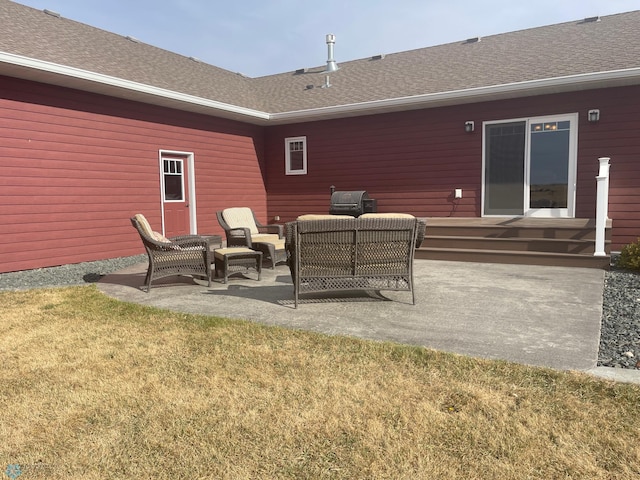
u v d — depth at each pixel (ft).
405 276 15.29
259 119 37.32
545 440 7.00
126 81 26.37
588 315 13.70
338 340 11.51
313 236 14.74
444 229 26.21
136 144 30.09
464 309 14.58
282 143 40.04
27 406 8.39
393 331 12.32
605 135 27.12
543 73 28.12
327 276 15.06
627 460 6.48
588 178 27.81
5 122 23.20
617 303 15.24
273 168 40.81
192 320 13.61
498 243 24.53
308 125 38.52
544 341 11.30
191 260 18.85
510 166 30.37
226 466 6.57
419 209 33.94
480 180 31.42
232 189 37.86
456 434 7.23
